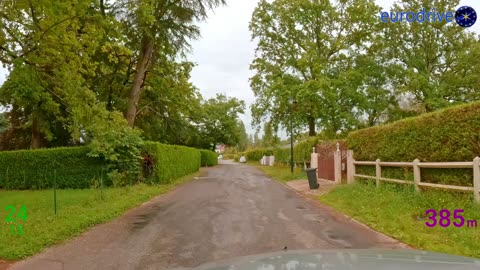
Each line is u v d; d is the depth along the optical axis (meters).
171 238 7.61
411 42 32.28
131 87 26.45
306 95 26.52
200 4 22.55
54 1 11.29
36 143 25.61
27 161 18.77
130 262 6.04
